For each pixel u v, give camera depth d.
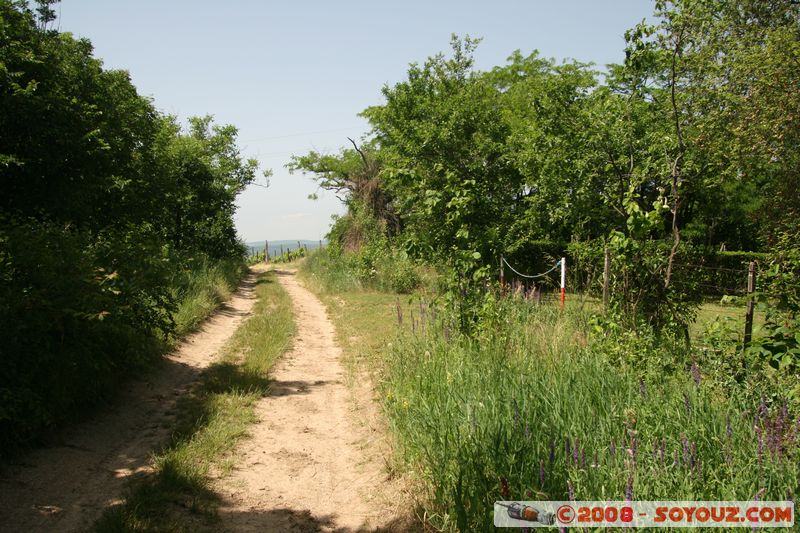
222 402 6.93
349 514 4.33
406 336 8.94
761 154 12.59
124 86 13.39
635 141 9.08
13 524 3.84
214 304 14.98
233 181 37.53
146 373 8.10
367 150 31.52
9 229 6.36
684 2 7.81
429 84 24.34
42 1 9.32
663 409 4.25
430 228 9.38
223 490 4.64
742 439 3.75
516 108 23.86
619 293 7.54
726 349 5.66
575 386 4.88
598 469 3.61
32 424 5.01
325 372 8.98
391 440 5.54
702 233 20.30
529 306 9.32
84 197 8.37
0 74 7.43
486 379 5.46
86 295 5.91
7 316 5.28
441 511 4.07
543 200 13.26
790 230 12.87
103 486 4.57
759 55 12.34
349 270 23.33
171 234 22.83
